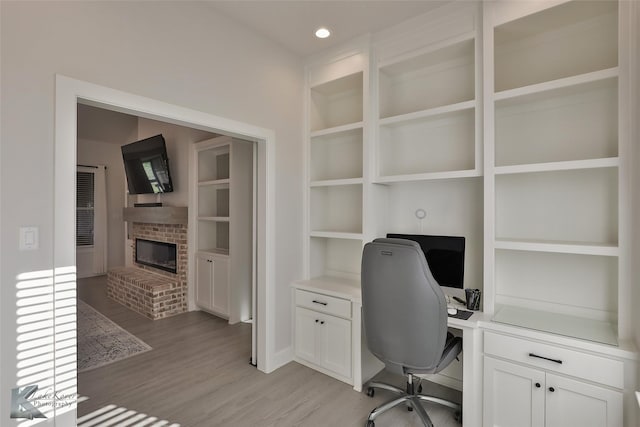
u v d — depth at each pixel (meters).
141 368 2.80
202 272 4.37
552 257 2.13
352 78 2.84
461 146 2.50
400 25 2.51
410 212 2.76
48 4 1.57
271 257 2.78
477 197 2.44
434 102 2.63
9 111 1.45
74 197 1.62
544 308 2.15
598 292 1.97
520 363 1.79
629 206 1.64
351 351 2.51
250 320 4.08
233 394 2.39
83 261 6.44
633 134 1.63
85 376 2.66
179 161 4.75
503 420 1.85
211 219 4.25
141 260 5.45
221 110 2.37
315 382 2.56
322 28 2.58
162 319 4.11
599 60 1.97
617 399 1.53
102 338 3.47
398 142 2.81
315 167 3.17
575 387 1.64
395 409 2.22
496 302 2.33
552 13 1.92
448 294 2.52
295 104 3.01
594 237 1.98
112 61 1.79
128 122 6.02
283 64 2.88
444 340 1.84
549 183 2.13
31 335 1.51
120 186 6.84
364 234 2.64
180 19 2.13
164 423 2.06
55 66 1.58
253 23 2.51
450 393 2.46
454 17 2.25
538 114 2.15
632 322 1.62
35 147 1.52
